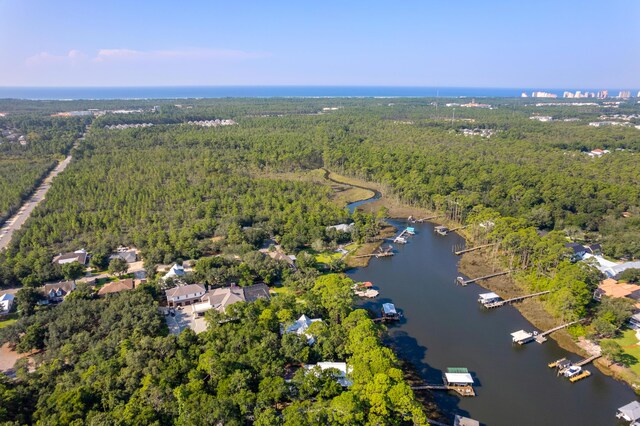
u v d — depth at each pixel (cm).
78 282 14625
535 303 14025
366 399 8212
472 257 17838
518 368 10900
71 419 7712
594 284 13475
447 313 13550
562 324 12719
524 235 15800
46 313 11662
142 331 10906
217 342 10112
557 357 11344
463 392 9925
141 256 16800
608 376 10569
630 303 12450
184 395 8200
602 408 9556
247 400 8081
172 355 9906
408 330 12600
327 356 10350
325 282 13088
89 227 19088
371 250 18450
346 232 19300
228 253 16525
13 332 10950
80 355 10069
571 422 9169
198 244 17475
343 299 12012
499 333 12450
